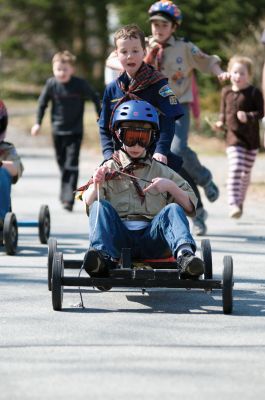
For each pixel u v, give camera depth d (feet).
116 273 44.86
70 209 86.43
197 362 37.06
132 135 47.50
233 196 77.71
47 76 318.24
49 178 115.44
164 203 48.52
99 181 47.19
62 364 36.63
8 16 313.73
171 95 51.93
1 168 63.87
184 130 69.10
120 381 34.40
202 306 47.52
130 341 40.22
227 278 44.70
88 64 315.58
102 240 45.73
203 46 185.47
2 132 65.67
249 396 32.78
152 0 201.05
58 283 45.39
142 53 51.65
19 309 46.57
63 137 86.63
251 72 77.92
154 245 46.73
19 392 33.06
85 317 44.78
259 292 51.31
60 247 65.57
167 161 52.39
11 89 317.83
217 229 75.41
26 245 67.46
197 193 70.59
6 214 62.59
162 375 35.19
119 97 51.93
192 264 43.78
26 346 39.34
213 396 32.71
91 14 315.17
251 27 170.09
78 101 86.43
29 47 321.73
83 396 32.60
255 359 37.65
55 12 311.06
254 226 77.41
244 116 76.84
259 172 117.50
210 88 172.86
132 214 48.08
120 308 46.93
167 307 47.21
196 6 187.93
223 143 156.97
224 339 40.81
